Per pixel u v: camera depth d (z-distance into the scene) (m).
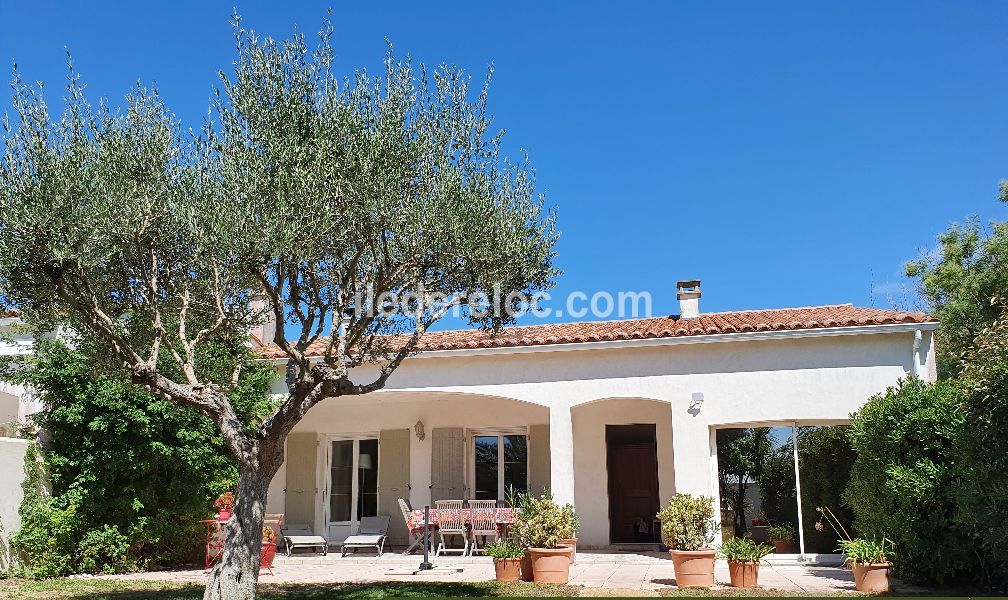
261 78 8.84
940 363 23.67
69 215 7.75
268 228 7.96
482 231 9.12
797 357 13.41
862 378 13.08
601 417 16.70
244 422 14.48
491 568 13.43
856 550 9.96
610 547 15.97
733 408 13.50
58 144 8.20
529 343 14.40
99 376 11.77
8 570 12.04
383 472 17.92
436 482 17.47
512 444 17.45
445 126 9.37
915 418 10.01
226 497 13.41
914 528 9.93
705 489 13.33
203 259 8.80
